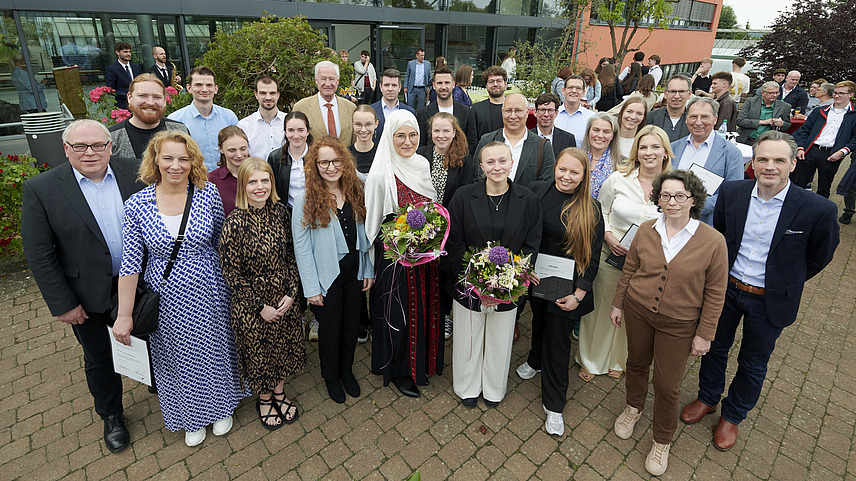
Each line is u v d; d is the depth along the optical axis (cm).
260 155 425
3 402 319
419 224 267
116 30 849
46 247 245
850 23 1322
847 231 651
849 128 622
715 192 321
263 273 271
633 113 361
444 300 340
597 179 367
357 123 345
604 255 330
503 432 304
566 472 275
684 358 255
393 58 1265
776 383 352
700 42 2475
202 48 949
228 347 285
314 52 666
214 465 275
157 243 247
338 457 282
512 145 371
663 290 249
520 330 425
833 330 422
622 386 348
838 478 273
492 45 1505
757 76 1500
